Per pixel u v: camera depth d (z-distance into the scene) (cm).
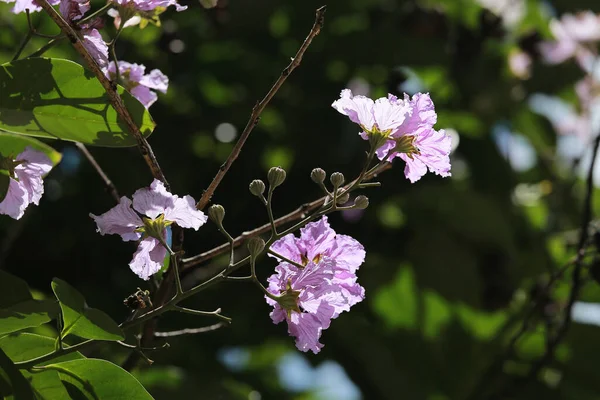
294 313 135
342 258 136
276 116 233
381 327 224
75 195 206
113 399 136
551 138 279
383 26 236
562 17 267
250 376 235
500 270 222
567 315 168
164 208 134
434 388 219
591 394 215
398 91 165
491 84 253
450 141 136
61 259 206
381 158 138
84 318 134
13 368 132
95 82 138
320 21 136
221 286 208
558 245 234
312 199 220
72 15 139
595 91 274
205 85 233
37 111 137
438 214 225
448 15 261
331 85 237
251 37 239
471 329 221
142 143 136
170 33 168
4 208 137
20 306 135
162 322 203
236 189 219
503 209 244
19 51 139
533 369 177
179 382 173
